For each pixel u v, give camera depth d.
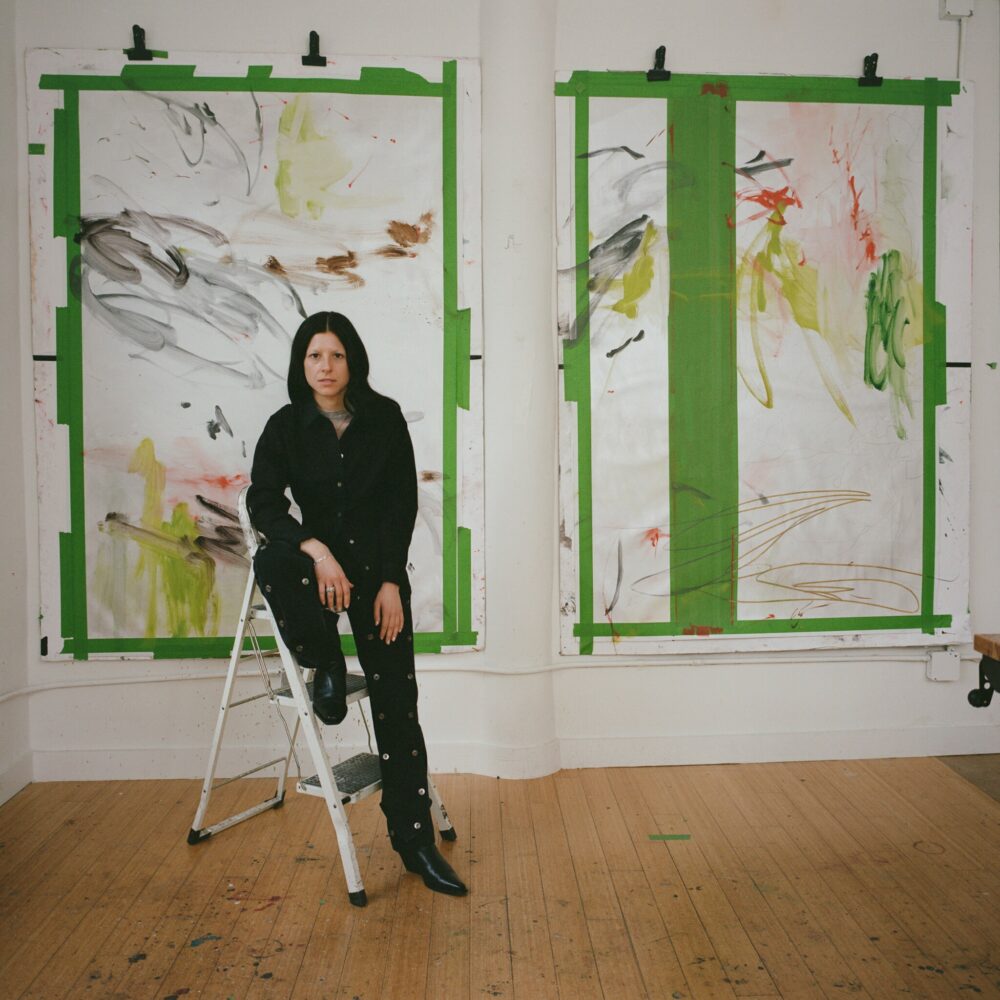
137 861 2.54
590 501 3.18
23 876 2.46
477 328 3.09
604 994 1.95
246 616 2.60
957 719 3.33
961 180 3.19
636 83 3.10
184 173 3.02
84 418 3.04
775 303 3.17
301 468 2.39
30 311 3.01
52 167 2.98
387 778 2.42
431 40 3.06
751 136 3.14
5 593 2.95
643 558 3.20
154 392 3.05
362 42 3.05
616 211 3.12
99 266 3.01
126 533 3.07
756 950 2.11
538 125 3.03
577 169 3.10
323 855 2.59
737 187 3.14
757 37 3.13
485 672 3.16
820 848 2.62
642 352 3.15
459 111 3.05
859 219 3.18
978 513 3.31
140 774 3.13
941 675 3.30
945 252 3.20
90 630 3.09
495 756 3.16
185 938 2.16
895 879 2.43
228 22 3.03
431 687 3.20
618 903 2.32
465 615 3.16
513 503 3.09
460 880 2.38
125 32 3.00
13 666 3.01
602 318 3.14
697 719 3.27
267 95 3.02
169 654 3.11
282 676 2.76
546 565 3.15
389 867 2.52
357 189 3.05
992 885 2.40
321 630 2.27
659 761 3.26
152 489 3.07
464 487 3.13
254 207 3.04
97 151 2.99
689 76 3.11
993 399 3.28
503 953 2.10
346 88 3.03
